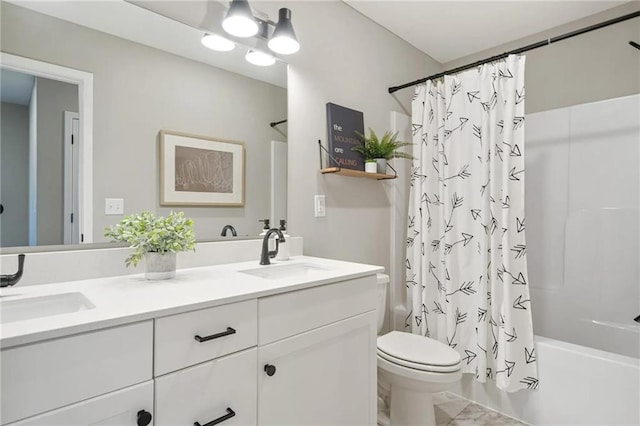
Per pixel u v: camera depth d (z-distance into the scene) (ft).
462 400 6.73
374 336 4.71
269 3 5.57
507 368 5.81
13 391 2.10
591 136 7.38
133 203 4.28
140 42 4.36
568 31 7.77
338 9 6.75
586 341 7.27
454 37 8.27
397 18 7.43
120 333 2.51
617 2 6.97
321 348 3.98
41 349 2.20
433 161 7.27
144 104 4.38
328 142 6.44
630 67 7.09
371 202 7.46
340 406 4.21
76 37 3.91
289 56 5.88
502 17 7.43
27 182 3.61
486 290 6.30
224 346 3.07
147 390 2.62
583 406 5.37
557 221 7.78
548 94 8.13
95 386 2.39
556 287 7.74
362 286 4.52
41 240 3.67
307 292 3.79
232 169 5.19
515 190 6.02
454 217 6.79
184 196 4.71
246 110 5.35
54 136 3.77
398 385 5.50
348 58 6.93
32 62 3.65
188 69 4.76
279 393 3.52
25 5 3.62
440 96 7.13
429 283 7.13
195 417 2.88
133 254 3.94
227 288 3.39
